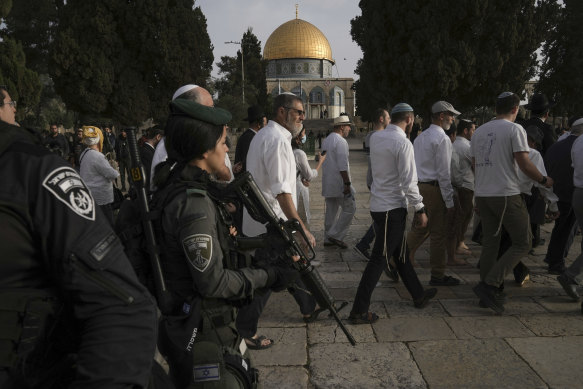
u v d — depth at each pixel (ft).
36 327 3.28
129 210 5.18
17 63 81.71
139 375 3.46
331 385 9.59
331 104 251.80
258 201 5.72
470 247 21.31
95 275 3.35
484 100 81.30
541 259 18.97
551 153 16.76
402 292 15.46
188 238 4.77
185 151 5.18
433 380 9.70
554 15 78.07
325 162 20.88
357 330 12.33
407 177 12.16
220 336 5.32
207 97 9.93
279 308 14.01
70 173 3.49
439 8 74.79
